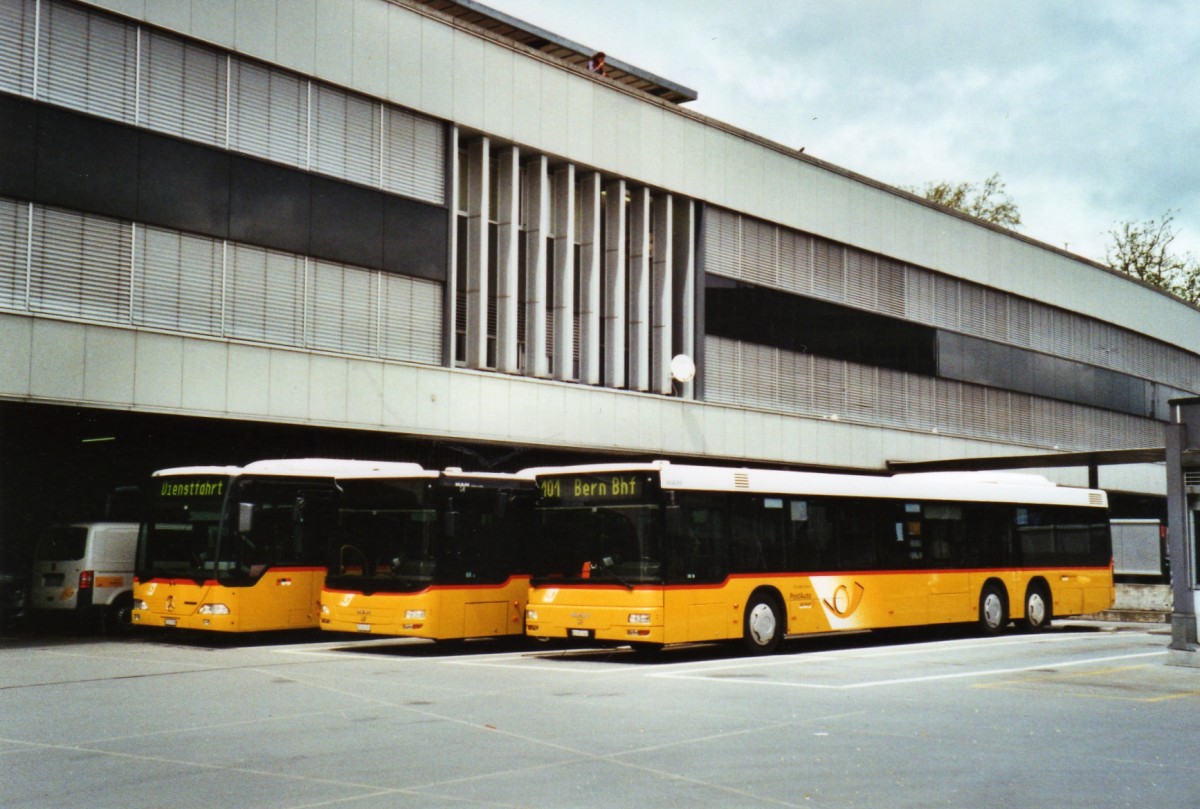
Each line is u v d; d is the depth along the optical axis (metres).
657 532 18.45
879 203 40.38
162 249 22.67
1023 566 25.58
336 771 9.56
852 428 38.59
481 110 28.08
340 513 20.77
